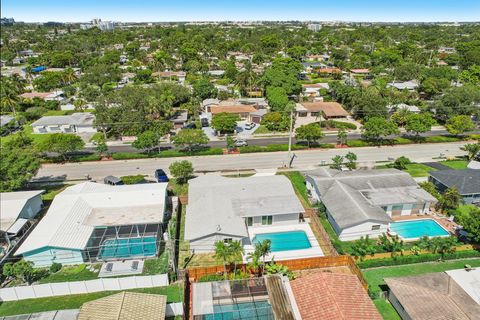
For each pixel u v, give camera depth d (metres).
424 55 162.88
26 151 57.41
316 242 43.78
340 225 43.09
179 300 34.19
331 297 30.22
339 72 146.88
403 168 63.19
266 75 114.00
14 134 85.31
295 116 91.81
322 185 52.22
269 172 62.72
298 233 45.53
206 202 47.09
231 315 29.84
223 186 50.84
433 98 105.88
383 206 48.16
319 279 32.56
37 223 46.53
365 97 91.81
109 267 38.84
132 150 73.88
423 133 84.44
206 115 98.56
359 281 33.41
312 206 51.38
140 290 35.78
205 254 41.44
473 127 76.50
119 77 132.88
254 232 45.59
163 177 58.94
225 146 75.69
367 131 74.12
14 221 44.06
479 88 101.81
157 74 144.00
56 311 30.95
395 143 76.94
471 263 39.66
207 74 143.50
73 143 65.31
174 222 45.44
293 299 31.11
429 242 40.19
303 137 72.31
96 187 51.03
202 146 75.69
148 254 41.09
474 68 127.38
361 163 66.25
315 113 96.50
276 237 44.72
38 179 60.91
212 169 64.25
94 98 108.81
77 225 42.28
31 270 36.84
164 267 39.06
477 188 51.81
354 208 45.53
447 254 39.91
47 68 170.00
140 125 78.06
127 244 42.22
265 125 89.62
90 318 28.73
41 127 85.69
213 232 40.72
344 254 40.50
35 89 126.75
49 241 38.84
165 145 77.12
